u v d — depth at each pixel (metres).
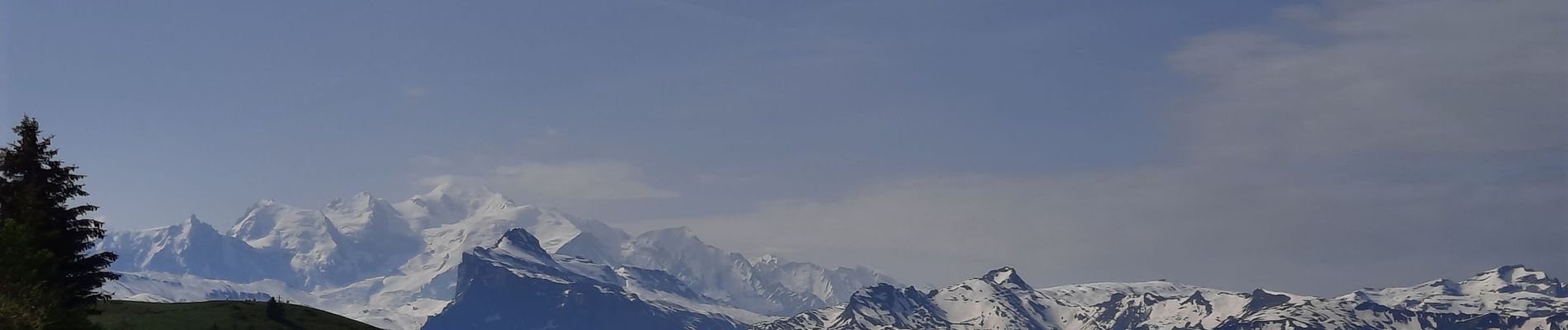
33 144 191.62
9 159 190.00
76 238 192.12
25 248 166.75
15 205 186.62
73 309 181.50
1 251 164.38
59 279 181.50
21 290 161.12
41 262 167.88
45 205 187.75
